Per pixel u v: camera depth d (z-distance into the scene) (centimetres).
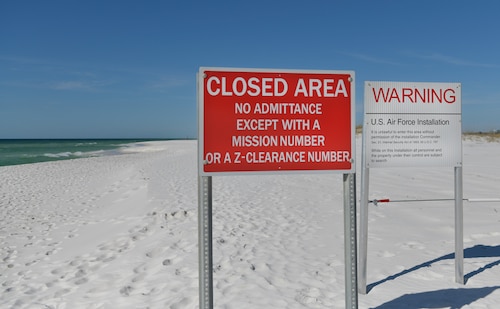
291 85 351
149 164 2586
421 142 486
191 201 1145
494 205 995
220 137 342
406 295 479
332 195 1207
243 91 345
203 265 335
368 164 479
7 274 649
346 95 360
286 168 352
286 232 794
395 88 478
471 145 3166
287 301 465
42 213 1165
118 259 670
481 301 457
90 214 1122
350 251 369
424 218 872
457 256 515
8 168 2695
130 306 474
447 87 489
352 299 370
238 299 473
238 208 1041
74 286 566
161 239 757
